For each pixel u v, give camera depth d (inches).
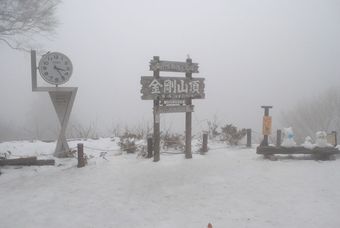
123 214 162.2
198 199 180.7
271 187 196.2
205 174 224.5
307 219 152.3
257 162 254.5
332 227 144.0
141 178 216.2
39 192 192.5
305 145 259.9
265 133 276.4
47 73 261.9
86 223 152.6
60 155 265.4
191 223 151.1
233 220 153.5
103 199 181.8
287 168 236.5
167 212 164.1
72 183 207.6
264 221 151.6
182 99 262.5
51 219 156.8
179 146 301.1
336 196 180.4
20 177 219.6
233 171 230.8
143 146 290.8
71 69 270.8
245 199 178.9
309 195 182.2
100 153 281.7
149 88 244.1
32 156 258.2
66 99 268.7
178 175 222.2
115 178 216.4
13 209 168.6
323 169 233.0
